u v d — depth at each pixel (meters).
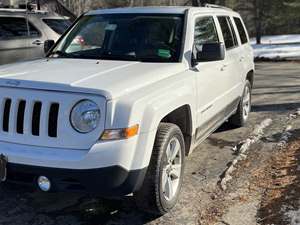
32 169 3.67
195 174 5.35
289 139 6.69
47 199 4.68
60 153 3.62
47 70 4.31
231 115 6.97
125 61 4.81
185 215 4.30
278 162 5.69
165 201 4.17
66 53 5.29
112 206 4.51
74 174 3.57
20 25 9.08
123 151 3.56
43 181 3.69
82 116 3.62
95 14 5.68
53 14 9.99
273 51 20.94
